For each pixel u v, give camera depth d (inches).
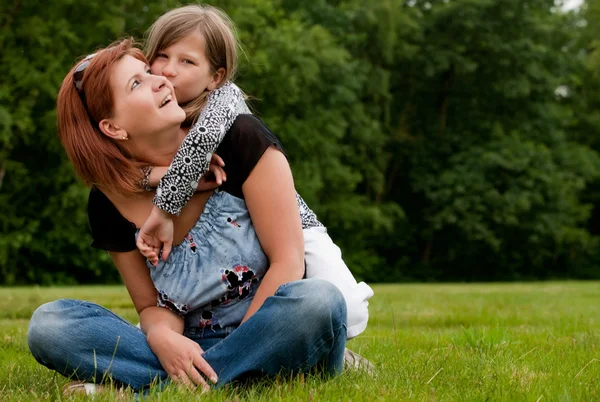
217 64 96.7
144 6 715.4
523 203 938.7
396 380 94.2
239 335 87.2
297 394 81.4
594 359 119.1
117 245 97.5
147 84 88.3
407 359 122.6
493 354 125.6
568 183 995.9
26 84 657.6
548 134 1031.6
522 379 98.3
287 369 87.7
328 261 97.7
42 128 701.3
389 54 914.1
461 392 88.4
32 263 763.4
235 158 92.4
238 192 93.0
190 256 91.8
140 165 90.0
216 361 87.7
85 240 746.8
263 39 778.2
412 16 978.7
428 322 224.5
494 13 990.4
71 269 791.7
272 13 810.2
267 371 87.0
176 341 88.0
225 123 90.1
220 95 94.3
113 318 92.4
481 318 232.1
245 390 86.0
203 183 90.7
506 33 997.2
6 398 85.1
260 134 92.7
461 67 964.0
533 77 1013.2
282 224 91.8
